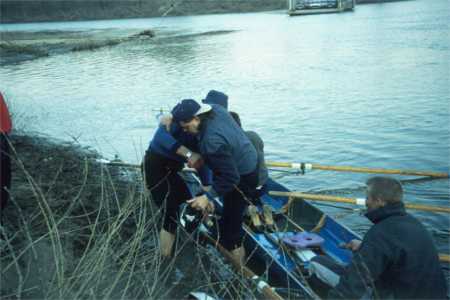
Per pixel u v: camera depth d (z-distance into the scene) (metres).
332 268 4.56
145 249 5.55
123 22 72.69
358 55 24.95
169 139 5.14
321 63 23.17
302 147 10.85
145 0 81.44
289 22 56.59
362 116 13.00
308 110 14.10
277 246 5.76
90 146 11.08
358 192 8.29
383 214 3.82
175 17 79.19
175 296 4.80
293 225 6.41
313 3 71.81
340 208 7.58
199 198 4.84
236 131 4.76
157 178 5.30
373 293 3.88
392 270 3.76
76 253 5.16
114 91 18.95
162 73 23.12
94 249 4.11
